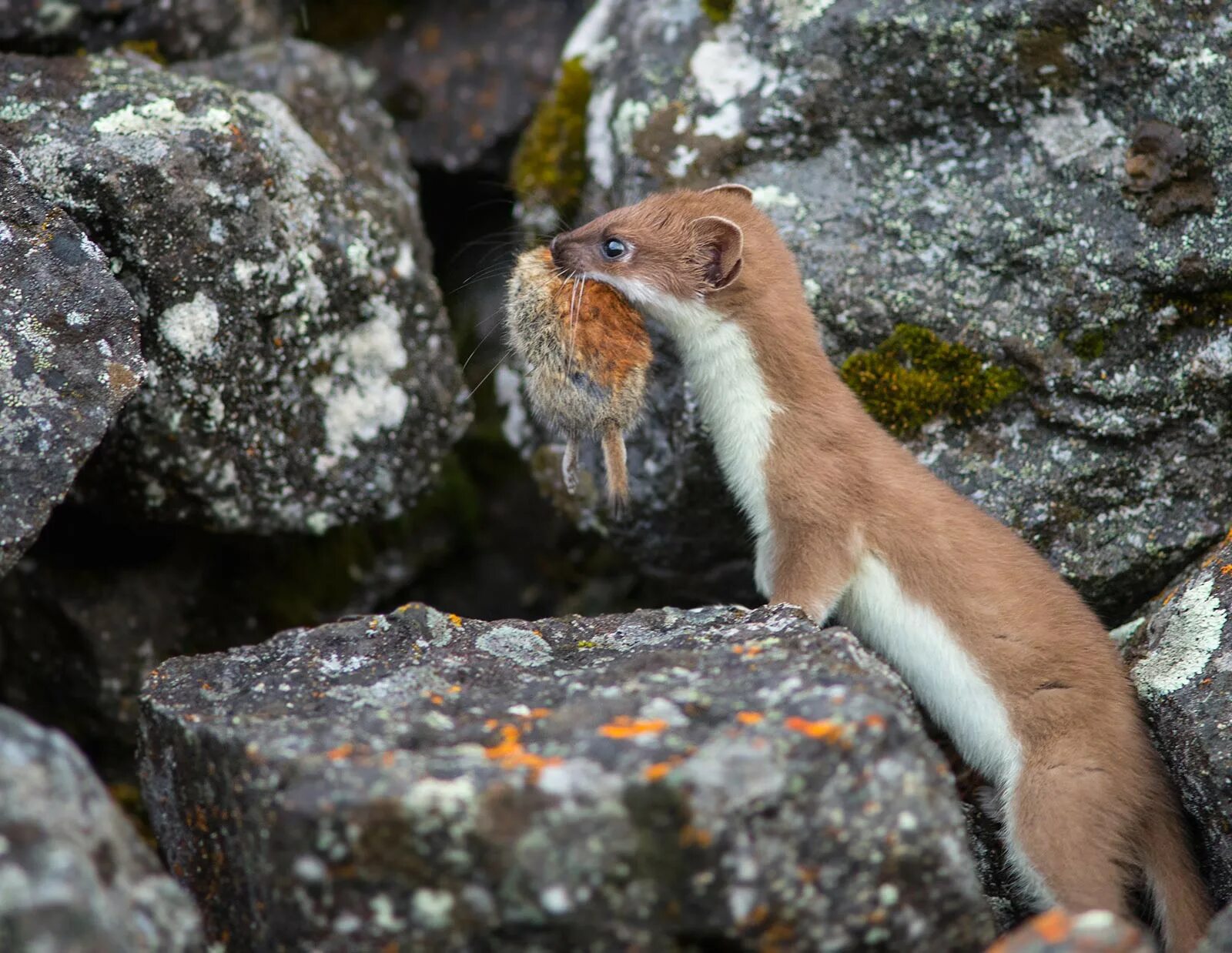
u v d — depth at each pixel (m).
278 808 5.45
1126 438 9.14
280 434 9.12
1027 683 8.22
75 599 10.20
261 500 9.25
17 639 10.56
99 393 7.20
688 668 6.48
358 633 7.35
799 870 5.35
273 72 10.73
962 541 8.52
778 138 9.72
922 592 8.52
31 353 7.15
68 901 4.59
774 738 5.45
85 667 10.28
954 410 9.33
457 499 12.20
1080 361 9.09
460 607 12.41
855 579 8.72
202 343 8.44
